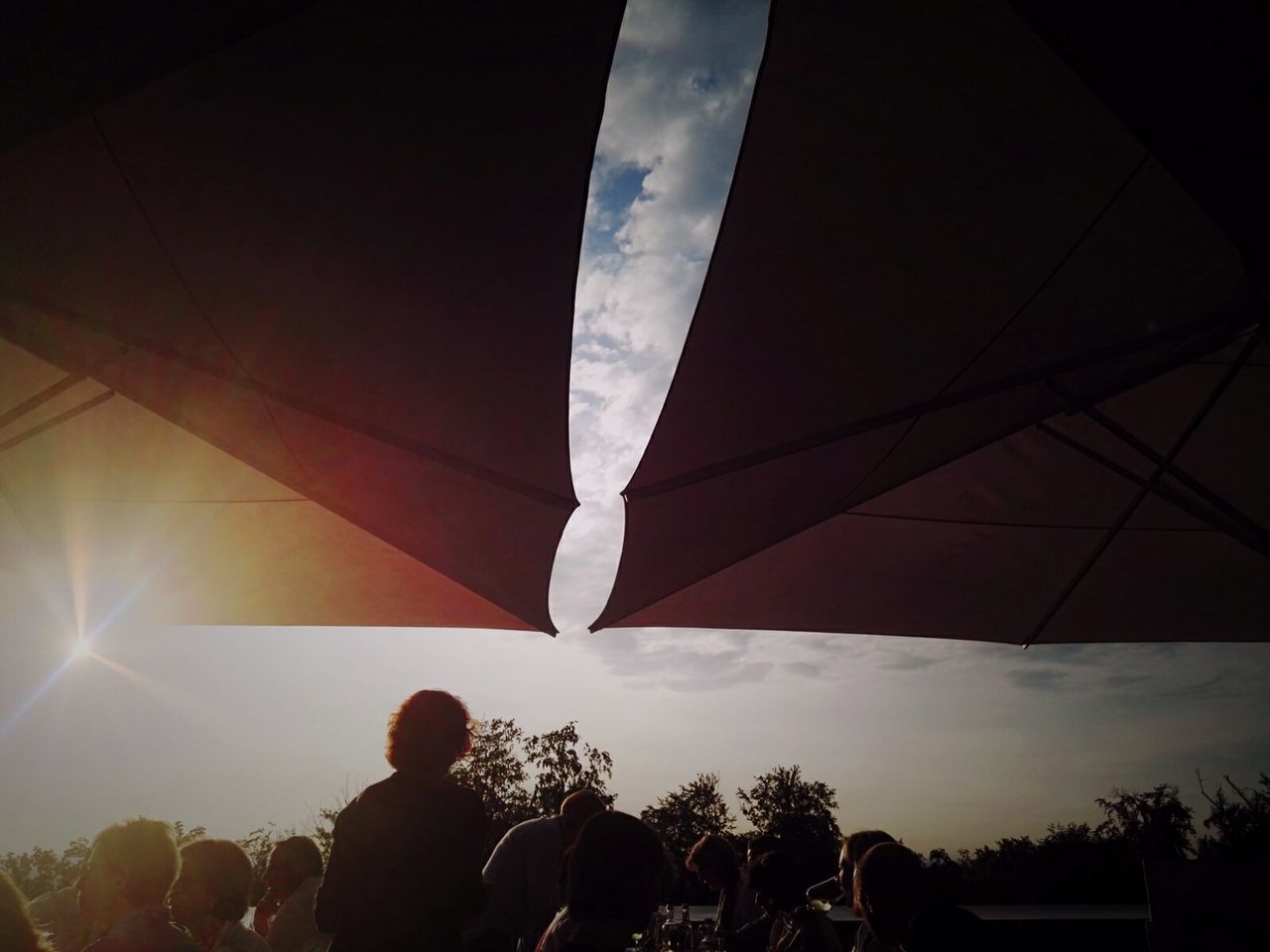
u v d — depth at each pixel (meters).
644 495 4.36
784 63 3.23
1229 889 3.91
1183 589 6.19
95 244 3.15
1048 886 23.28
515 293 3.45
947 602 6.46
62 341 3.57
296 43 2.60
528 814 24.47
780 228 3.68
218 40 1.99
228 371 3.73
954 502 5.64
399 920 2.45
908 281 3.76
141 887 2.55
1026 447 5.32
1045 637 6.76
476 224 3.25
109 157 2.87
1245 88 1.97
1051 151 3.18
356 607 5.77
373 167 3.06
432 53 2.71
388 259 3.34
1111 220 3.31
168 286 3.35
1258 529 4.16
